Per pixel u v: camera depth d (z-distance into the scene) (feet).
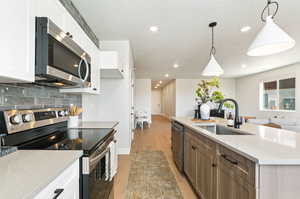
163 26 8.73
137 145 13.71
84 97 8.86
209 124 7.57
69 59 4.34
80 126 6.64
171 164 9.59
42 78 3.84
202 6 6.84
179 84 27.27
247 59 15.02
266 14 7.43
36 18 3.28
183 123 7.84
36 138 4.46
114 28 8.98
